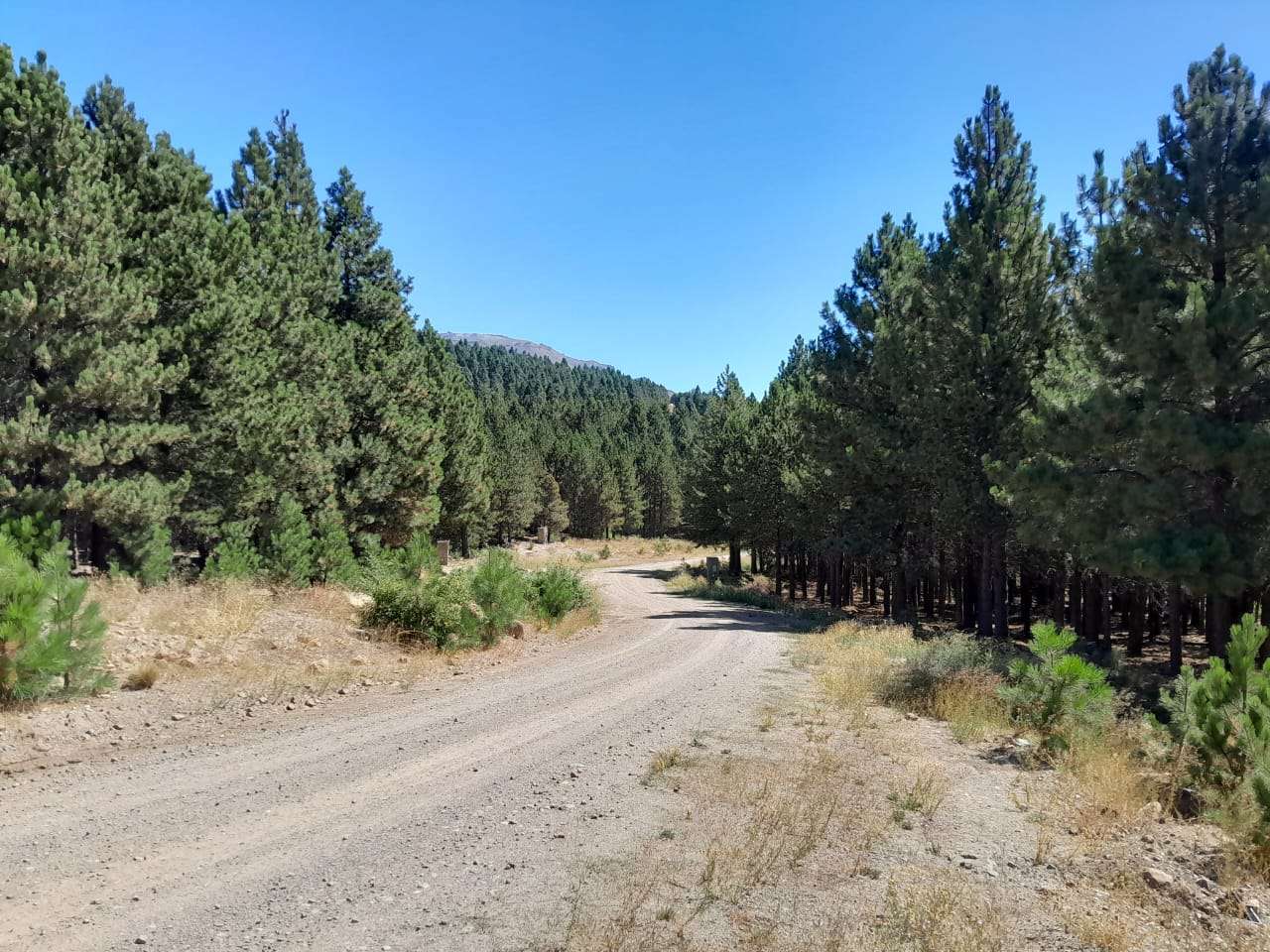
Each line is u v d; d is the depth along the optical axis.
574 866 5.16
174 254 19.19
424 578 18.00
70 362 15.31
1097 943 4.33
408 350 33.38
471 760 7.81
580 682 12.61
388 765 7.59
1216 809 6.57
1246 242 14.67
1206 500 14.95
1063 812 6.68
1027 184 24.73
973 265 22.70
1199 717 7.57
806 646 17.98
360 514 30.20
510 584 17.22
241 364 20.08
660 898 4.68
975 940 4.23
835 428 28.31
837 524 32.19
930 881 5.05
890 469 26.55
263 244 25.42
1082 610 32.97
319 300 30.88
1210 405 15.09
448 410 43.50
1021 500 17.81
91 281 15.24
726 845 5.55
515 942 4.12
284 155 33.69
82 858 5.18
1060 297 22.52
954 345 22.75
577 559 68.00
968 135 25.41
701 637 20.23
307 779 7.04
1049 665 9.84
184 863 5.16
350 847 5.48
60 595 8.88
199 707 9.41
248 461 20.94
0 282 14.56
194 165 22.09
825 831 5.85
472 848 5.47
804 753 8.18
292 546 17.98
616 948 4.06
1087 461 16.78
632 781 7.09
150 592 14.80
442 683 12.20
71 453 15.03
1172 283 15.19
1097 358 16.30
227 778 7.02
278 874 5.02
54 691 8.76
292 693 10.47
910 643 19.34
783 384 47.00
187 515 19.42
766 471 45.59
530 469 77.50
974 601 37.91
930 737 9.42
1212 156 14.81
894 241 29.61
